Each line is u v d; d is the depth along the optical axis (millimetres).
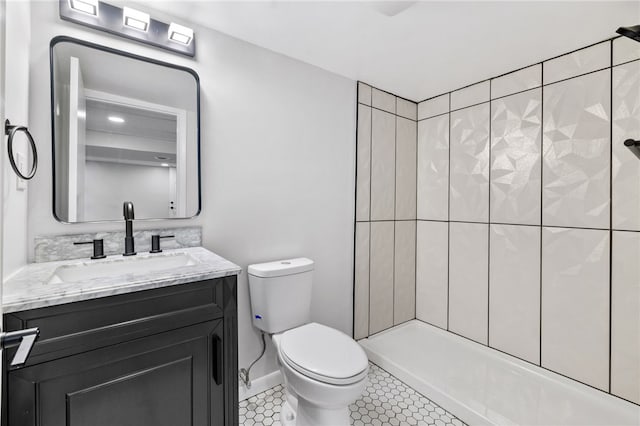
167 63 1467
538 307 1882
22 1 1057
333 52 1826
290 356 1315
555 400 1633
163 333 945
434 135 2514
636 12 1385
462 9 1402
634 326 1535
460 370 1938
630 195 1544
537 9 1390
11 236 963
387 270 2443
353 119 2209
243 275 1714
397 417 1583
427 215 2572
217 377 1056
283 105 1854
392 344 2275
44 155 1185
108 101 1330
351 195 2217
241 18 1505
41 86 1178
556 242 1804
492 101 2119
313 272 1899
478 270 2201
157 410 940
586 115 1685
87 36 1282
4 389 724
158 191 1449
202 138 1571
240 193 1699
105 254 1309
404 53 1819
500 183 2070
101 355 844
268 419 1560
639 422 1469
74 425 804
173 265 1356
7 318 722
